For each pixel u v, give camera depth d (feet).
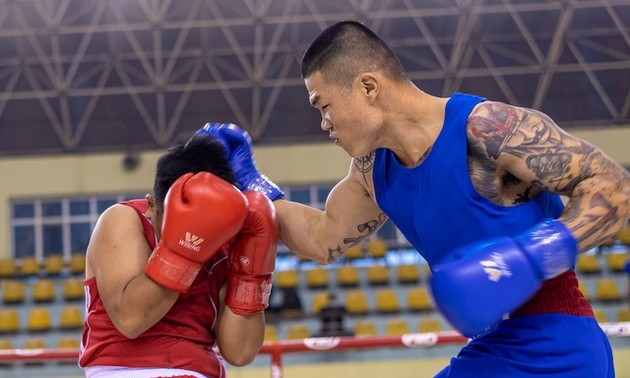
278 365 10.85
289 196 44.78
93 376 5.94
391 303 36.73
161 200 5.89
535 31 45.62
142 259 5.80
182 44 45.68
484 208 5.56
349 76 5.73
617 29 45.29
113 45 45.34
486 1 45.52
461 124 5.59
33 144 44.73
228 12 45.80
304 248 6.86
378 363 24.79
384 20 45.70
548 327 5.58
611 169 5.43
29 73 45.16
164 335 5.89
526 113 5.58
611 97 45.06
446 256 5.78
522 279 4.92
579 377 5.57
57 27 44.98
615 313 33.50
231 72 45.65
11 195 44.04
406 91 5.81
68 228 44.91
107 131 44.88
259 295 6.10
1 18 44.93
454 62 45.34
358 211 6.63
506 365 5.64
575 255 5.19
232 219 5.53
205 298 6.13
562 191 5.50
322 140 44.91
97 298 5.96
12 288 40.22
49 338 35.78
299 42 45.83
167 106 45.27
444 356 24.26
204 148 5.97
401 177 5.95
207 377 6.01
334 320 31.04
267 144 44.78
